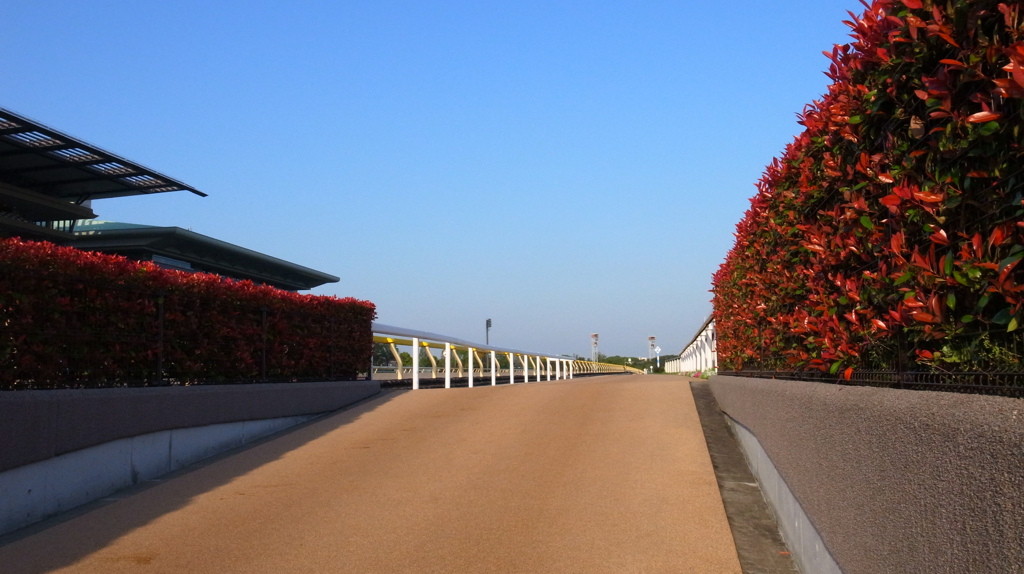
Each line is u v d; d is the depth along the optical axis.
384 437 9.72
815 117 5.41
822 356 5.15
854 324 4.57
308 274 48.78
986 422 2.14
